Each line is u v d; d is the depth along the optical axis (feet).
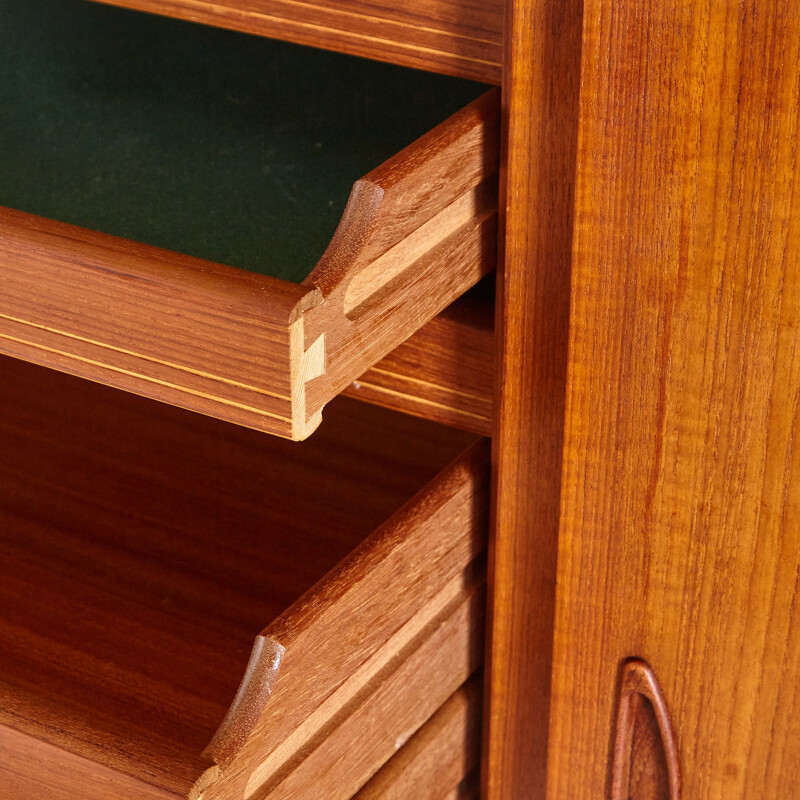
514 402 2.09
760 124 1.68
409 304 1.81
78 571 2.59
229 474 2.89
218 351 1.55
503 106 1.84
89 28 3.25
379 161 2.60
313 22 1.89
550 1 1.72
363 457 2.94
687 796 2.27
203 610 2.49
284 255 2.23
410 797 2.35
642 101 1.73
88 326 1.63
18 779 1.81
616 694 2.23
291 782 1.90
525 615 2.30
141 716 2.22
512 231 1.93
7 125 2.76
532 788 2.49
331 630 1.89
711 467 1.95
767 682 2.08
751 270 1.78
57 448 2.98
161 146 2.67
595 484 2.06
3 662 2.33
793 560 1.96
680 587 2.08
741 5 1.62
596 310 1.91
